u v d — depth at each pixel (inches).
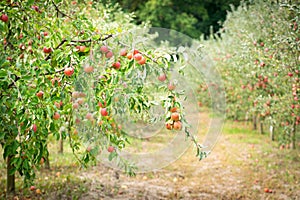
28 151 104.3
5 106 102.5
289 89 195.8
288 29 174.7
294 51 166.7
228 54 327.3
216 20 664.4
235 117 430.3
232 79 338.0
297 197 195.9
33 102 92.8
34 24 113.3
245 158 286.5
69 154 263.9
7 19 105.7
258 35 225.8
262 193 206.4
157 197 195.9
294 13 173.6
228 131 391.9
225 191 211.6
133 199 189.0
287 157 280.5
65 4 160.9
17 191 185.6
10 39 121.8
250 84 275.6
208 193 208.4
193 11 666.2
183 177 239.9
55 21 118.8
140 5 642.8
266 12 211.3
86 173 229.3
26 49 113.8
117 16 254.7
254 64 204.8
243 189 214.8
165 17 643.5
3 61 100.4
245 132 388.2
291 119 222.4
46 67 100.5
